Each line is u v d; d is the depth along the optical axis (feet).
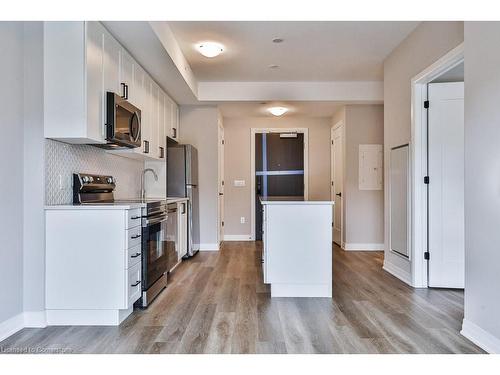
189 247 17.01
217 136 19.39
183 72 14.15
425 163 12.00
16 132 8.19
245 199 23.12
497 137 7.06
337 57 14.64
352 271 14.51
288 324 8.71
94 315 8.63
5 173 7.85
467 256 8.02
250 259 16.76
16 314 8.22
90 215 8.54
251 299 10.70
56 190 9.04
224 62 15.17
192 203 17.52
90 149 10.94
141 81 12.73
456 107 11.81
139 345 7.49
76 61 8.54
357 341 7.73
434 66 10.65
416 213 11.99
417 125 11.98
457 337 7.94
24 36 8.43
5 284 7.87
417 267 12.00
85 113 8.54
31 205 8.45
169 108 17.07
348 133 19.58
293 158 23.29
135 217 9.30
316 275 10.91
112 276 8.54
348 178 19.60
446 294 11.25
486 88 7.39
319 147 23.22
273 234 10.91
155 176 15.70
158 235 11.12
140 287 9.75
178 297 10.89
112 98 9.53
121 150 11.76
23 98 8.41
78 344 7.54
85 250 8.52
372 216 19.62
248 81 18.03
